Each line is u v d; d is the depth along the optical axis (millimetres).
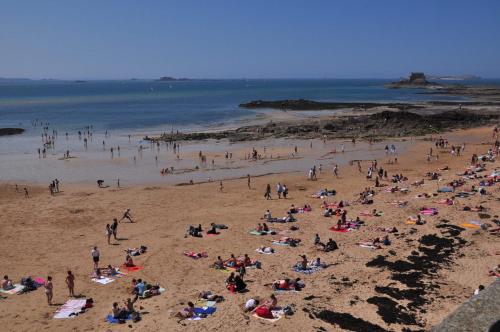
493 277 20422
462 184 38438
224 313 17969
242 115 108375
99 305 19609
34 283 21641
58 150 63156
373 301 18531
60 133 80438
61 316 18531
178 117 105562
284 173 48406
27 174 48344
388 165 51781
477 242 24875
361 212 32625
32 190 41562
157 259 24859
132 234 29469
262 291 20141
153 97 189500
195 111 120625
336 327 16516
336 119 91062
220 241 27641
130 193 40188
